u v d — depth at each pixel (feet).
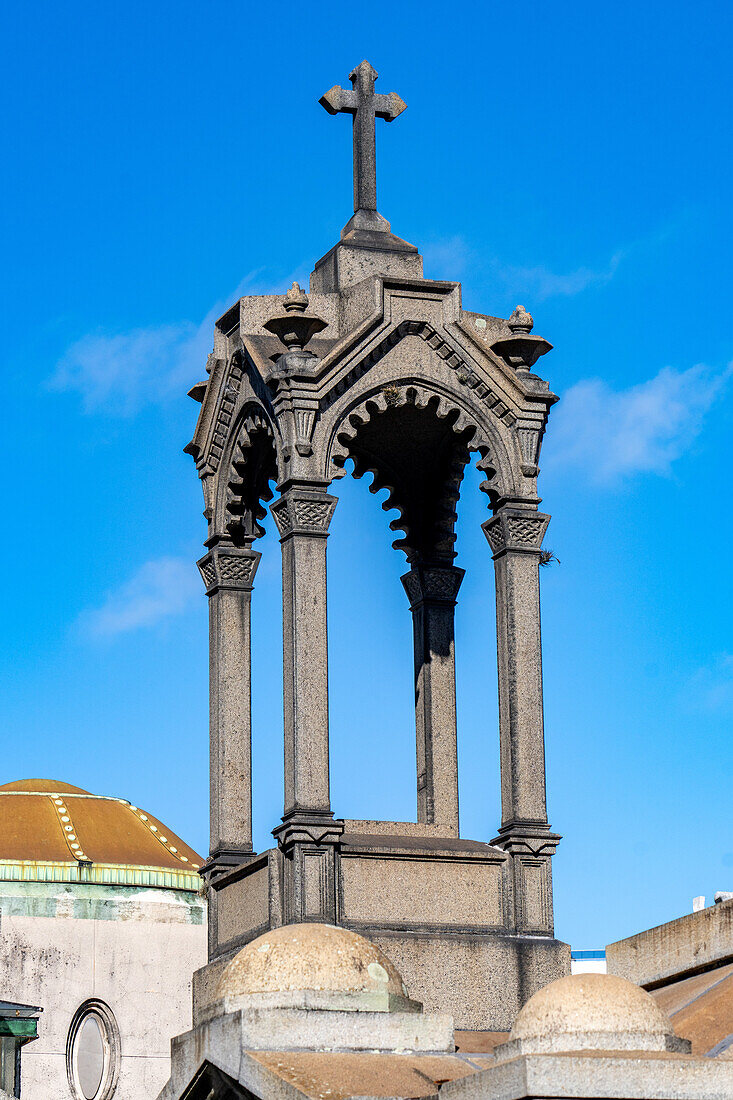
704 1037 46.80
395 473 65.67
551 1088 38.81
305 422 58.23
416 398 59.93
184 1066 46.32
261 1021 44.37
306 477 57.82
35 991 115.24
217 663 62.64
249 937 57.26
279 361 58.75
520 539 59.77
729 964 53.31
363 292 60.44
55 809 125.90
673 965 55.01
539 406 60.90
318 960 46.26
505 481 60.13
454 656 64.64
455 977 55.62
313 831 55.36
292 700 56.44
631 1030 42.63
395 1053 44.96
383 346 59.72
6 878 117.50
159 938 119.14
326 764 56.08
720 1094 39.01
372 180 63.87
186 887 121.60
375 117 64.75
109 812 127.75
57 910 117.50
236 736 62.18
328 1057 44.04
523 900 56.95
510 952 56.18
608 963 57.77
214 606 63.31
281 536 58.29
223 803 61.41
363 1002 45.75
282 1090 42.22
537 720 58.49
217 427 63.36
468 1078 40.22
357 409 59.06
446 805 63.00
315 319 58.44
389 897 56.08
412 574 65.21
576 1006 43.09
